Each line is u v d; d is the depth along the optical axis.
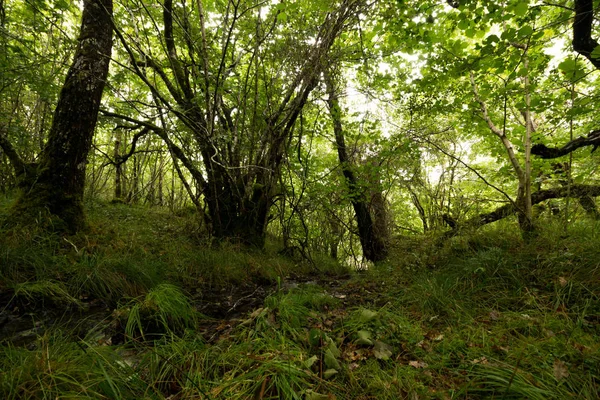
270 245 7.91
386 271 4.89
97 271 3.38
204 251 5.18
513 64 3.75
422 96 5.44
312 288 4.15
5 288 2.86
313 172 7.93
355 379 1.91
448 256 4.41
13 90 5.21
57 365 1.72
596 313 2.37
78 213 4.25
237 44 6.23
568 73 3.10
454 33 4.62
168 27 5.83
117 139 9.57
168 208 9.24
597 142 3.86
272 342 2.25
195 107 5.26
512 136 5.25
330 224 10.40
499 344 2.17
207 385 1.82
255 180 7.01
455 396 1.70
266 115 6.34
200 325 3.02
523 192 4.46
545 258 3.31
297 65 5.58
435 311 3.00
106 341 2.45
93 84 4.20
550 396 1.58
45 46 6.68
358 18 4.92
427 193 9.15
